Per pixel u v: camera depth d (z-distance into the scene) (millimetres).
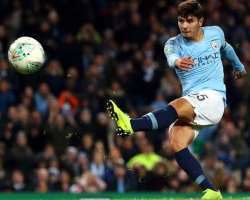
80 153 53938
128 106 58938
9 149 53469
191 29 27812
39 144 55219
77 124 55719
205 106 27500
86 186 51312
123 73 62719
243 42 66875
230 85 63156
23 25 64188
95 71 60812
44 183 51312
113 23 68250
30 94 57500
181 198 36375
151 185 51625
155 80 63281
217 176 51750
